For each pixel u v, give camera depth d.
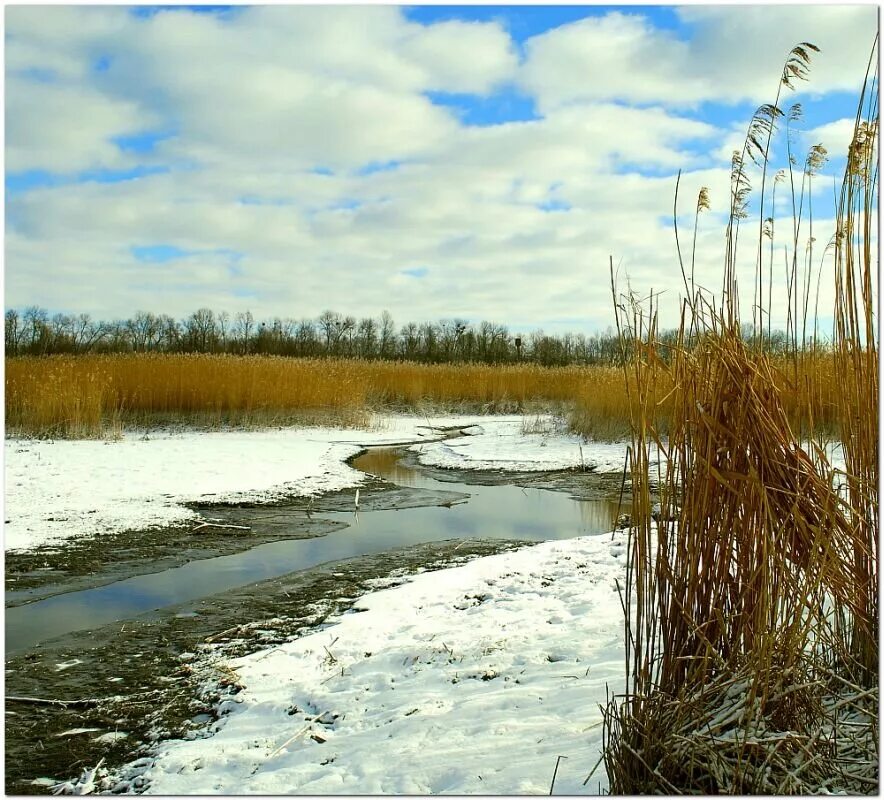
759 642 2.69
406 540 9.02
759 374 2.87
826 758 2.72
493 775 3.13
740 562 2.82
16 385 16.66
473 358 47.12
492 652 4.96
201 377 19.80
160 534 9.05
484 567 7.39
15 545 8.40
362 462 15.64
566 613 5.71
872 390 3.17
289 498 11.43
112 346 44.50
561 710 3.81
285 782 3.48
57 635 5.95
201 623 6.18
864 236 3.22
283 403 20.38
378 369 27.72
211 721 4.49
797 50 2.91
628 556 2.87
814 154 3.30
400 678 4.76
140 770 3.89
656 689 2.81
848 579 3.07
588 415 17.73
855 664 3.13
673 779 2.66
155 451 14.84
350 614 6.23
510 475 13.94
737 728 2.59
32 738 4.32
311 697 4.61
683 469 2.82
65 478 11.84
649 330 2.86
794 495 2.80
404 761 3.47
